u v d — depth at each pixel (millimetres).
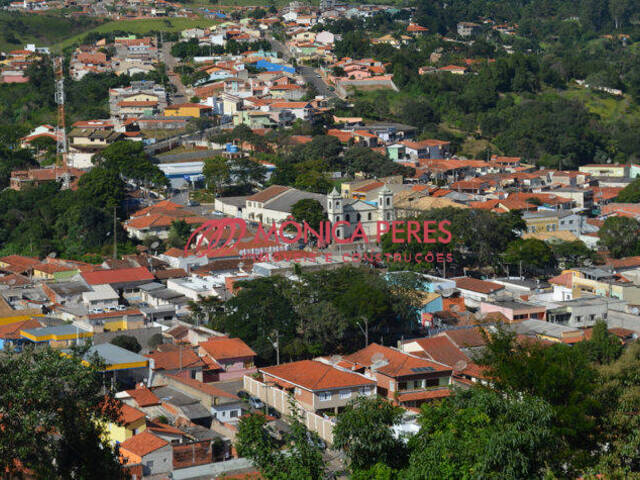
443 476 131500
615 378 178250
